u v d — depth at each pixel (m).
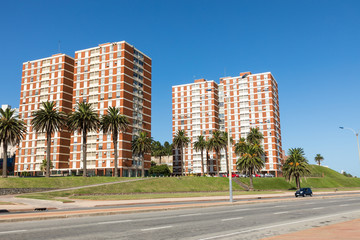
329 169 160.12
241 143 111.25
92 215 18.91
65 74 114.75
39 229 12.84
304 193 52.28
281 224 14.58
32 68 119.94
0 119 66.75
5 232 12.00
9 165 138.88
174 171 146.75
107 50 108.94
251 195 54.44
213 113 144.38
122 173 97.81
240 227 13.55
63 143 109.12
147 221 15.76
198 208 25.42
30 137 113.69
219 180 87.00
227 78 142.88
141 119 110.25
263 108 133.25
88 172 103.25
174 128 150.00
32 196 45.62
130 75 107.69
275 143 129.25
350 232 11.23
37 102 115.88
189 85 151.62
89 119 73.69
